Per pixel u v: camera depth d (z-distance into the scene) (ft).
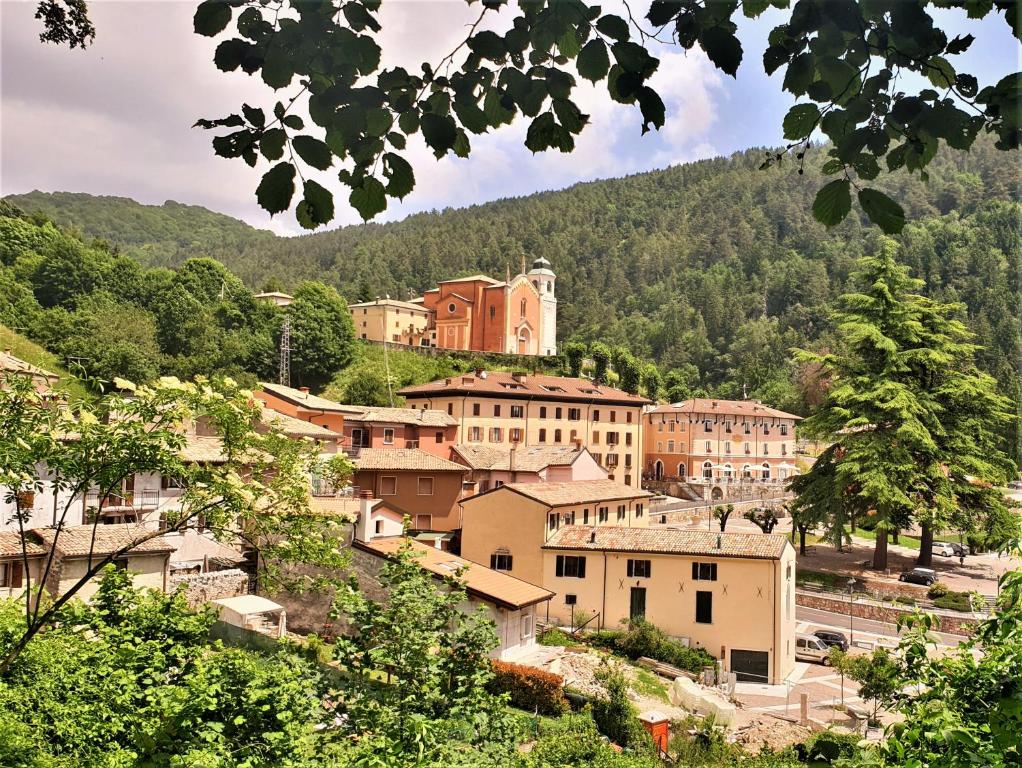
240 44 9.34
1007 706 13.15
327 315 311.27
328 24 9.28
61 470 35.73
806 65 9.32
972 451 147.84
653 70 9.32
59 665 41.52
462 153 10.59
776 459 303.68
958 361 156.25
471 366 323.37
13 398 35.60
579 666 101.76
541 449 189.88
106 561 37.86
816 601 148.97
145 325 261.44
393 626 37.29
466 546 136.46
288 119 9.70
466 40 9.71
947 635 117.80
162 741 35.83
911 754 15.93
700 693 92.84
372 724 34.50
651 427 301.02
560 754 64.85
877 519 160.25
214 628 83.92
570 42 9.80
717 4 8.92
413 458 160.66
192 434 102.22
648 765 67.00
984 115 9.19
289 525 57.57
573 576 128.57
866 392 158.81
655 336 563.07
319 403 181.06
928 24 8.48
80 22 12.30
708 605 119.44
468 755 33.81
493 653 97.30
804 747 68.54
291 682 37.83
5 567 79.61
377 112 9.66
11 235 289.94
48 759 35.01
